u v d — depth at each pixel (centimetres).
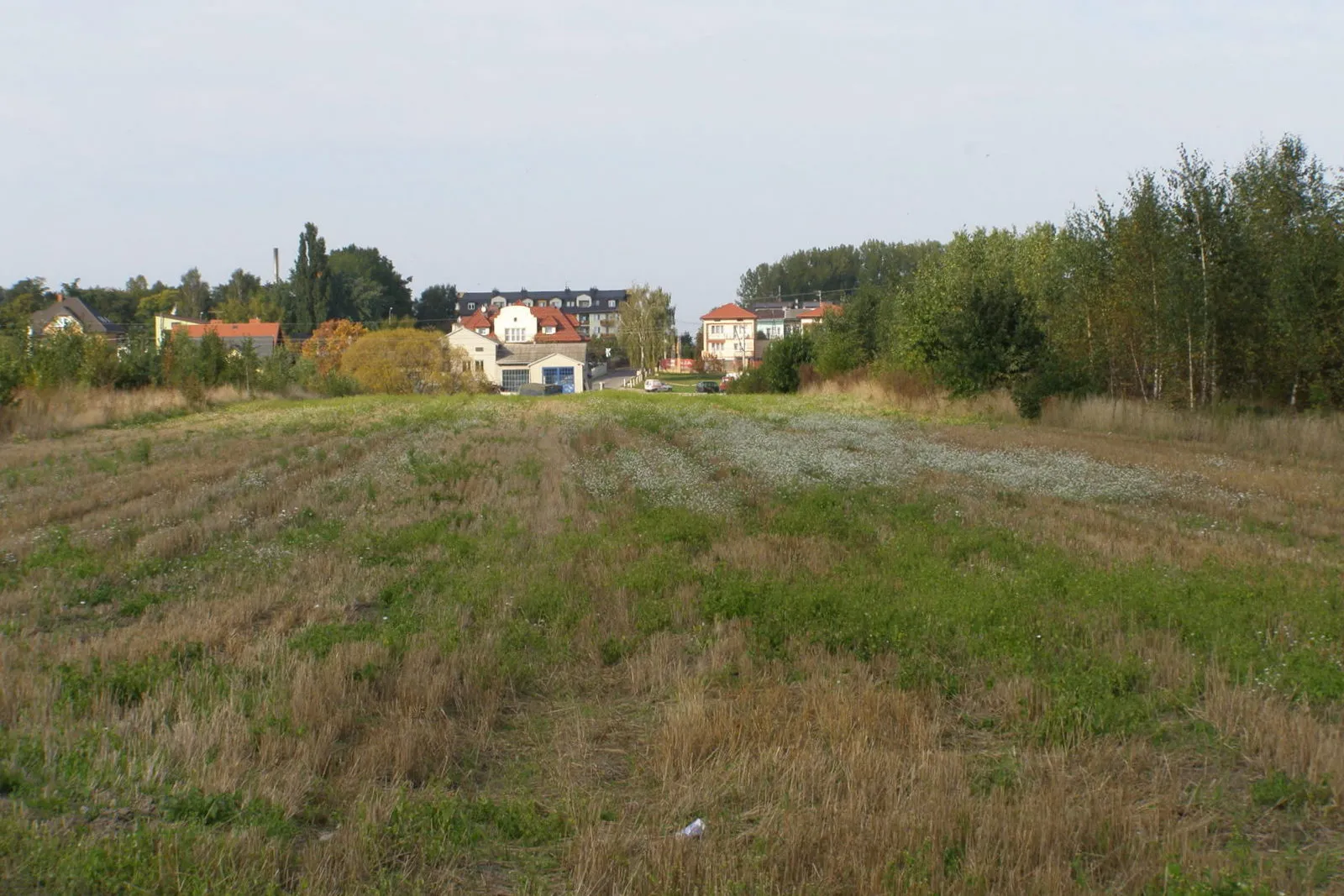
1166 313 3009
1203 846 542
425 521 1486
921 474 1991
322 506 1616
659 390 7925
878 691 754
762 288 16238
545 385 8700
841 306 6231
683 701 741
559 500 1659
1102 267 3441
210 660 820
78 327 4419
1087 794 587
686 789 604
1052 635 887
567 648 879
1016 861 512
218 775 600
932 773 607
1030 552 1236
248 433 2986
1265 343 2866
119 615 991
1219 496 1702
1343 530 1423
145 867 488
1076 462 2145
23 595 1024
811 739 661
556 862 535
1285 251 2767
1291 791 600
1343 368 2641
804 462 2136
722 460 2208
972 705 754
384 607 1031
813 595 998
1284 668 786
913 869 497
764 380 6369
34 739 641
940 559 1184
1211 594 1010
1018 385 3356
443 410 4062
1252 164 3058
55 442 2728
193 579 1111
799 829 534
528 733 718
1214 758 659
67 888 475
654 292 10156
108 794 578
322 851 523
